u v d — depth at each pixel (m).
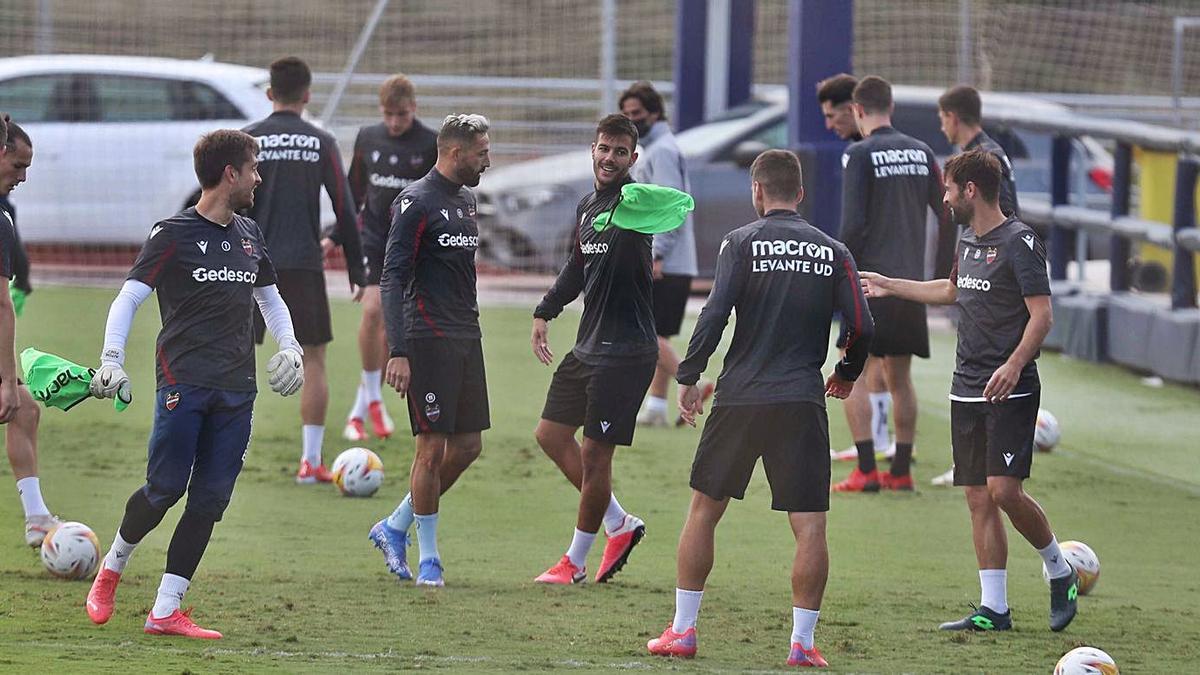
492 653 19.44
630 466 34.19
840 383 21.22
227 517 28.55
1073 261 57.75
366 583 23.73
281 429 37.38
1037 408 22.20
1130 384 45.84
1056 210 51.81
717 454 20.08
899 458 32.69
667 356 38.41
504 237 60.41
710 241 58.81
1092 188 63.25
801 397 19.86
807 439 19.86
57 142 59.56
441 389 23.77
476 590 23.61
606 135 24.61
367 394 36.41
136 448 34.59
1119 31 79.12
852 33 53.22
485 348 49.22
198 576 23.75
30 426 25.56
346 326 52.78
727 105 66.31
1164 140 46.16
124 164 59.97
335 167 31.73
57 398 19.59
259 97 61.00
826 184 53.12
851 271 20.33
